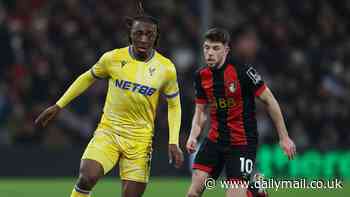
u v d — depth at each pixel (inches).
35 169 1790.1
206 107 952.3
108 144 876.6
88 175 860.0
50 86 1919.3
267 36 2202.3
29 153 1790.1
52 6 2097.7
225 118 914.7
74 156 1796.3
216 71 911.7
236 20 2225.6
